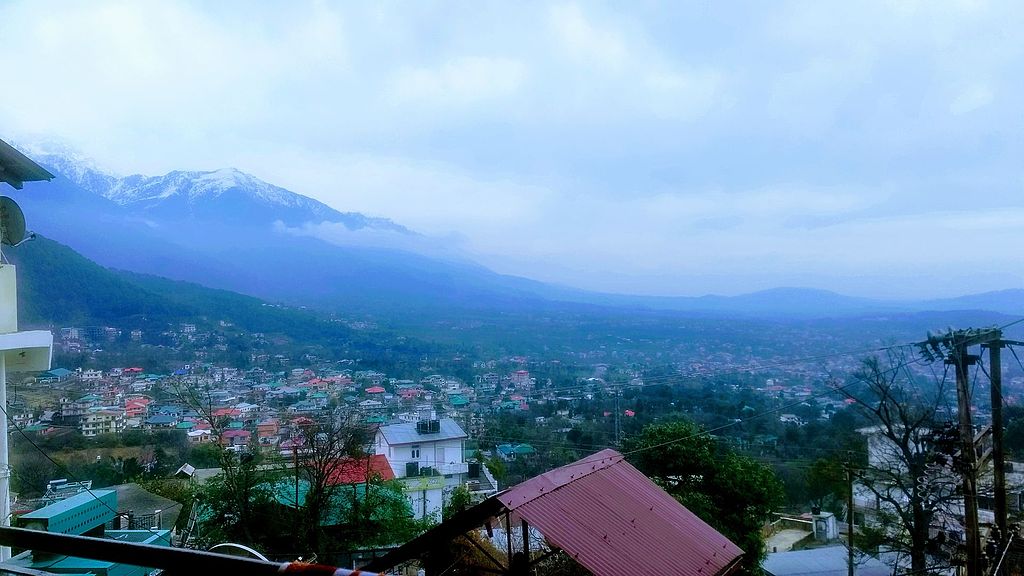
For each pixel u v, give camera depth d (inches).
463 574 279.1
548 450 1213.7
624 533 267.6
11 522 393.7
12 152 304.8
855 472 697.0
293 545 699.4
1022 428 641.0
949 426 484.4
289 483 761.6
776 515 1112.8
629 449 765.3
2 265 296.7
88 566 343.0
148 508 744.3
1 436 293.3
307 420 882.8
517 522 284.2
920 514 544.4
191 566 74.7
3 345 285.7
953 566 537.3
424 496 1070.4
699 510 655.1
